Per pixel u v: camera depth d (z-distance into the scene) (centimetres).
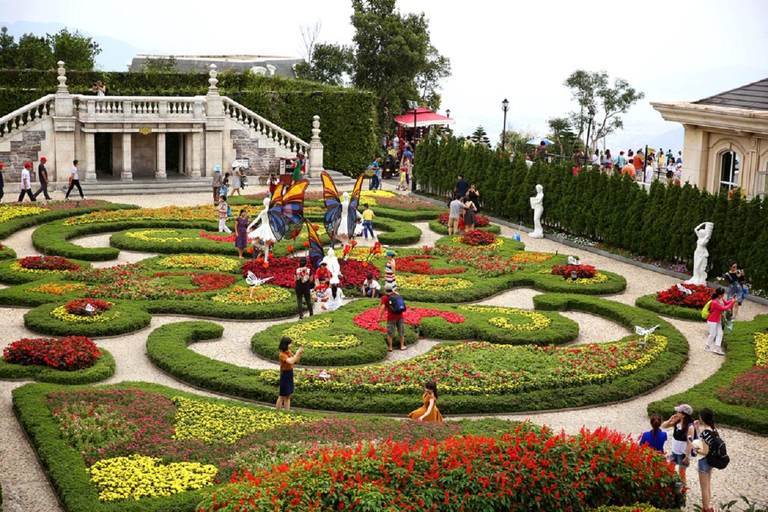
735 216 2997
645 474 1416
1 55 5625
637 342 2288
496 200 4128
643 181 4531
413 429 1625
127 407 1766
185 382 2025
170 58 5634
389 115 6166
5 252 2984
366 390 1942
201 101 4488
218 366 2058
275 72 6306
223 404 1812
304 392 1934
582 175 3672
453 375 2008
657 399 2030
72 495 1409
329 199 2916
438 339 2392
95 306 2409
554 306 2697
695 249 3102
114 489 1433
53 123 4206
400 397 1916
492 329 2380
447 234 3719
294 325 2370
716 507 1511
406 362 2117
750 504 1501
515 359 2131
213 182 3975
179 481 1456
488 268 3036
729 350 2311
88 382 1983
